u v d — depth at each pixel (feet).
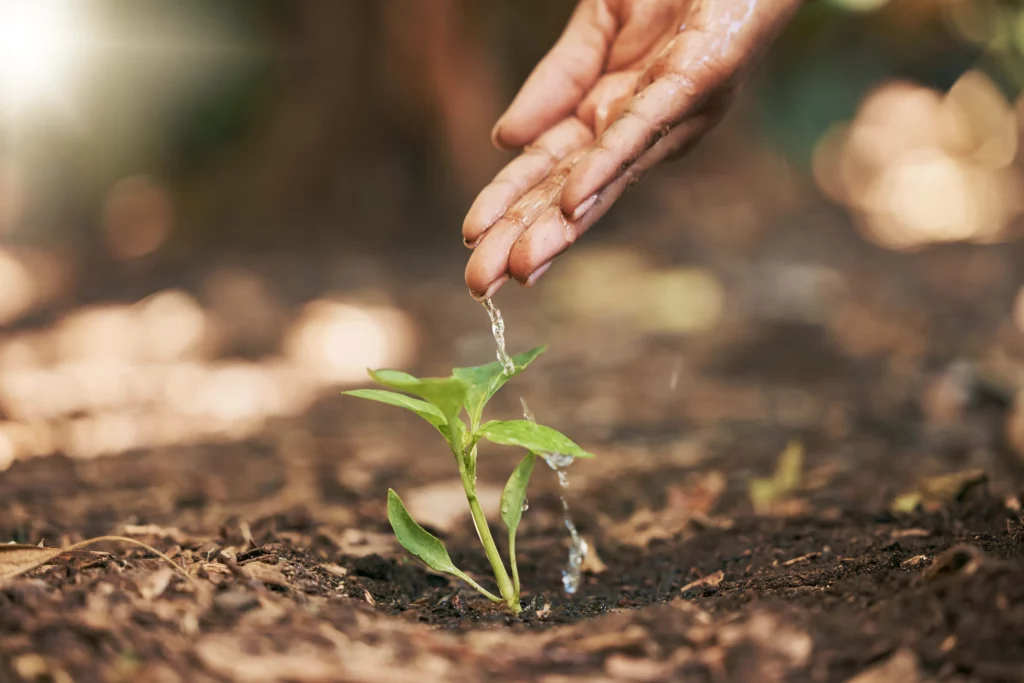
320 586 2.76
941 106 14.42
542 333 7.04
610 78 3.24
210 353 6.66
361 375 6.08
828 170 14.28
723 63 3.05
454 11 9.64
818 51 12.92
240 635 2.46
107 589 2.54
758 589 2.75
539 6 10.02
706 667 2.42
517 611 2.76
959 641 2.42
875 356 5.89
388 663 2.42
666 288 7.59
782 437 4.36
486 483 3.90
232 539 3.01
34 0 10.68
